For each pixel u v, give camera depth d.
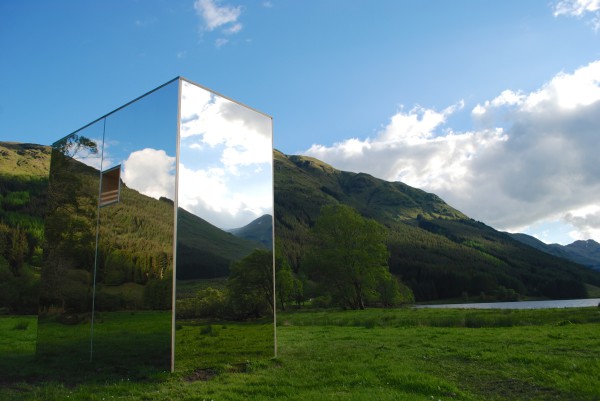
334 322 28.56
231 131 13.26
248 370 11.61
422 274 145.75
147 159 12.13
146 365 11.12
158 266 11.27
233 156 13.23
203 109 12.34
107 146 13.51
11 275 55.00
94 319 12.68
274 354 13.59
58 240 14.70
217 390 9.12
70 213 14.46
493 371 10.91
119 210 12.65
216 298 11.98
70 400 8.54
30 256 68.44
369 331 22.06
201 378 10.56
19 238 71.38
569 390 8.95
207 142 12.38
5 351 15.86
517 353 13.27
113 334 12.05
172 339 10.66
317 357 13.50
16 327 23.88
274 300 13.90
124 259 12.17
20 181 102.75
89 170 14.02
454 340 17.12
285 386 9.61
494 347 14.83
